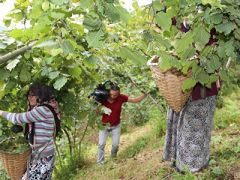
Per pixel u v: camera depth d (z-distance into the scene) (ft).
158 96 24.86
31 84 15.37
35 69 13.34
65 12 8.18
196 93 15.08
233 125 21.57
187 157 15.99
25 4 12.66
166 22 7.27
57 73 12.34
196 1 7.97
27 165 15.55
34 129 15.21
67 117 17.49
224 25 8.64
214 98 15.53
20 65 12.55
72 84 16.16
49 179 15.92
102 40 6.81
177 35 9.20
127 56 7.41
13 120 14.76
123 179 19.26
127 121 32.96
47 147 15.40
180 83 12.53
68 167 24.18
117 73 20.36
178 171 16.56
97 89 22.21
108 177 20.16
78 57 13.07
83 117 17.24
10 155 14.98
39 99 15.17
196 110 15.42
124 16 6.48
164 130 25.67
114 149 24.70
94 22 6.69
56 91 16.08
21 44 11.71
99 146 24.21
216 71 9.80
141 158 21.57
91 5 6.40
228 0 8.73
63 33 8.73
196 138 15.74
